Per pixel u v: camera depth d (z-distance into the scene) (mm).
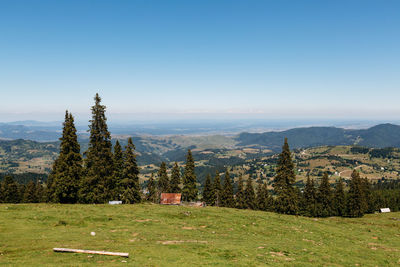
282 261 22453
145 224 34344
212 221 40062
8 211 36531
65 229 28938
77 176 55125
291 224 43719
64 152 54375
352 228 46094
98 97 57750
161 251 21875
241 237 31906
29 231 27000
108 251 20969
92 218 34469
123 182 62156
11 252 19906
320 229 41812
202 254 21859
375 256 29172
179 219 40031
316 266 22359
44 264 17328
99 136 57469
